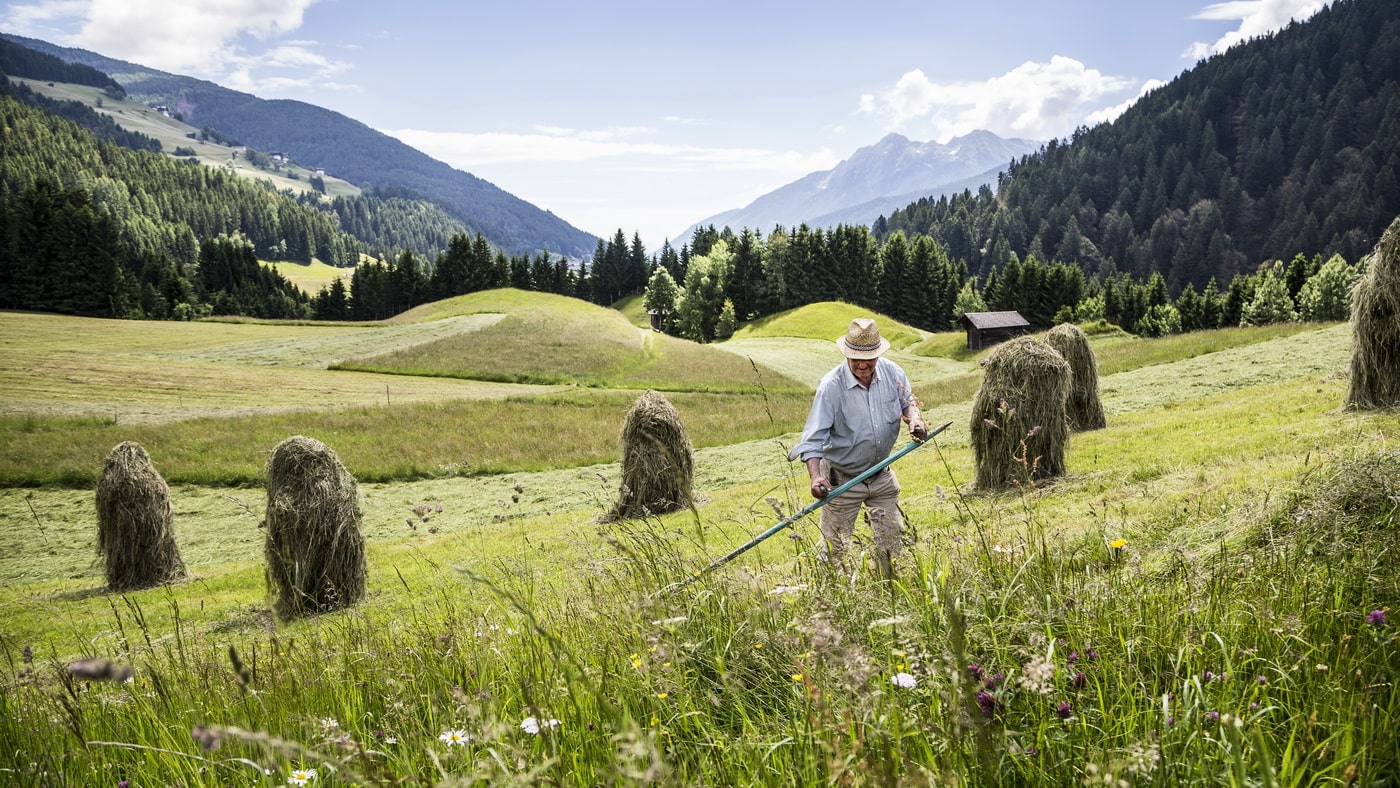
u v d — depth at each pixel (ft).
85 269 344.28
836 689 7.47
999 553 12.09
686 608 10.77
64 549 65.72
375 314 472.03
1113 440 44.73
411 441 104.78
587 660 10.61
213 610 38.93
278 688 13.10
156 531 50.01
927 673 7.39
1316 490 13.94
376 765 7.50
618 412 123.44
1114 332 201.46
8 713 12.29
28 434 104.01
